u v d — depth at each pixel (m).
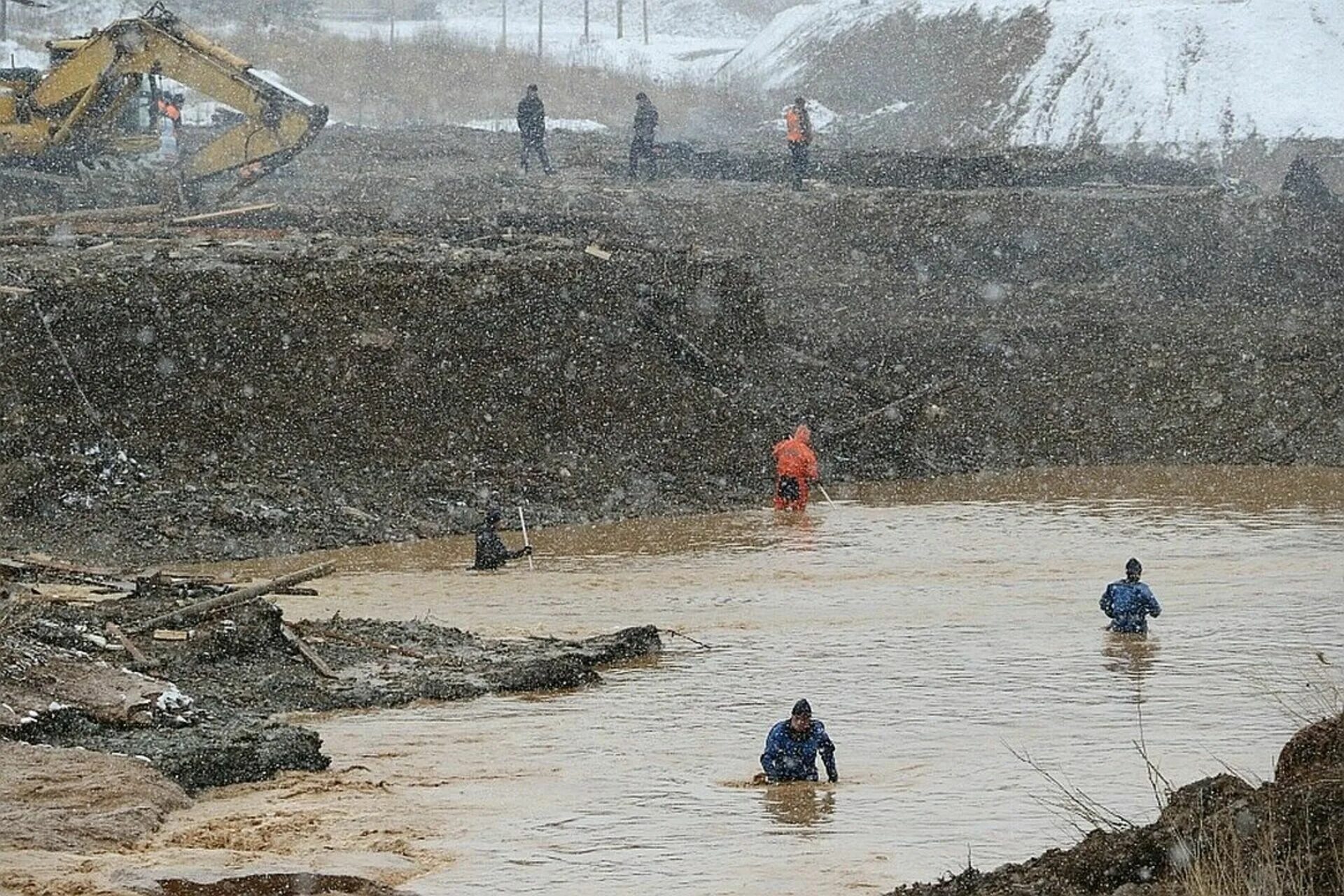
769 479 66.75
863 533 57.12
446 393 65.38
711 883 21.70
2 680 31.17
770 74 176.25
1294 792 18.38
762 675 36.81
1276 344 80.62
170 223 77.56
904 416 73.44
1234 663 36.84
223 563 52.47
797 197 94.44
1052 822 24.78
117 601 40.22
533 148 102.19
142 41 78.62
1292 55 135.88
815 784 27.55
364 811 25.95
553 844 23.94
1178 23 142.50
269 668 36.50
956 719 32.34
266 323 64.88
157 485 57.47
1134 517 59.88
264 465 60.09
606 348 69.50
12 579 42.09
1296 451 73.25
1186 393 77.19
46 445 57.97
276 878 21.19
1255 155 125.69
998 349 79.81
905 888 19.62
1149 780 25.61
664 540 56.25
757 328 75.69
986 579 48.44
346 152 106.25
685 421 68.31
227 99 79.19
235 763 28.59
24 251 70.25
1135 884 17.75
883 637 40.59
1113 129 133.25
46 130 80.44
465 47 163.50
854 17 176.00
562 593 47.06
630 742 31.14
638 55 193.50
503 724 32.84
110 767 27.03
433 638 39.47
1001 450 73.19
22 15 150.12
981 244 92.25
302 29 165.62
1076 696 34.09
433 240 78.00
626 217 90.69
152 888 20.62
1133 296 89.38
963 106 146.12
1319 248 93.06
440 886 21.69
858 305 84.38
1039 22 151.00
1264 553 52.19
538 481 62.62
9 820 24.22
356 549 55.19
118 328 62.72
